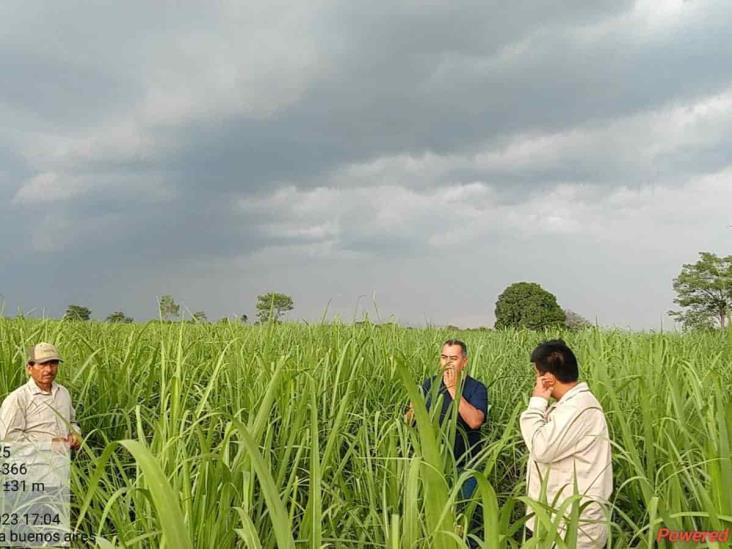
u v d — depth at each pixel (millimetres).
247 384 5156
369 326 7398
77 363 6438
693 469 3635
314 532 2816
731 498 2941
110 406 5605
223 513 2943
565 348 4152
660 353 6008
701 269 51250
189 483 2953
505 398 7309
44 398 5301
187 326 6562
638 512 4273
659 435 4375
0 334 6156
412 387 2695
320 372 5781
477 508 4793
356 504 4062
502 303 65250
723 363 6652
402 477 3885
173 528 2367
